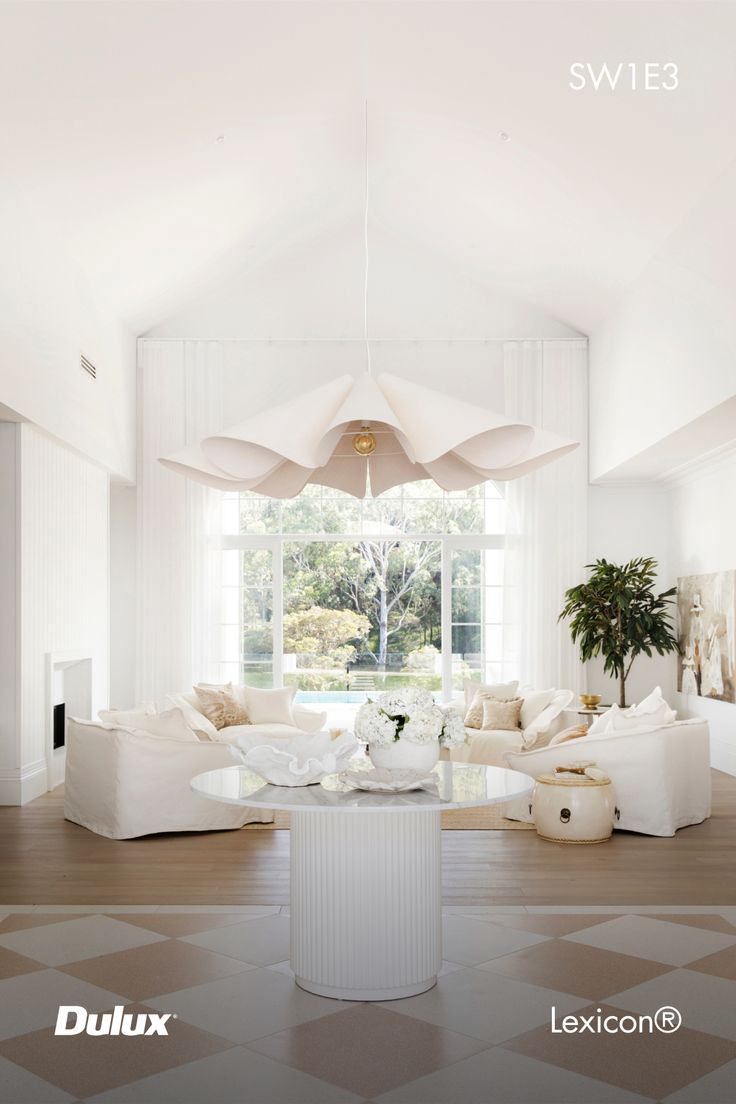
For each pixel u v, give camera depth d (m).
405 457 5.40
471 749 9.46
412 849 4.04
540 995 4.02
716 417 8.01
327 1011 3.86
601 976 4.22
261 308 11.72
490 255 10.79
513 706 9.98
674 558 11.50
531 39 6.78
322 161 9.55
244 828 7.26
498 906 5.29
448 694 11.84
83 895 5.50
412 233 11.38
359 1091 3.21
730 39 5.95
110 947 4.61
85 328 9.35
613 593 10.73
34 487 8.33
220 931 4.84
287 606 12.00
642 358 9.48
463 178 9.37
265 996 4.02
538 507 11.59
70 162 7.41
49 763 8.80
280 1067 3.38
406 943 4.00
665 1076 3.31
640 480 11.44
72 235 8.57
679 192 7.88
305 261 11.73
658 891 5.60
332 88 8.12
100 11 5.98
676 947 4.60
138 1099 3.16
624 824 7.14
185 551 11.47
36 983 4.16
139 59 6.58
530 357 11.64
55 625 8.91
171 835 7.04
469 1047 3.53
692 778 7.46
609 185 8.23
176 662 11.38
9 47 5.95
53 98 6.58
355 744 4.31
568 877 5.91
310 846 4.07
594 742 7.23
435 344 11.71
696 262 7.93
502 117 7.93
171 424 11.52
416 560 12.02
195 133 7.84
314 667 11.95
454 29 6.98
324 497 12.03
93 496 10.08
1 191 7.14
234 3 6.43
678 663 11.37
